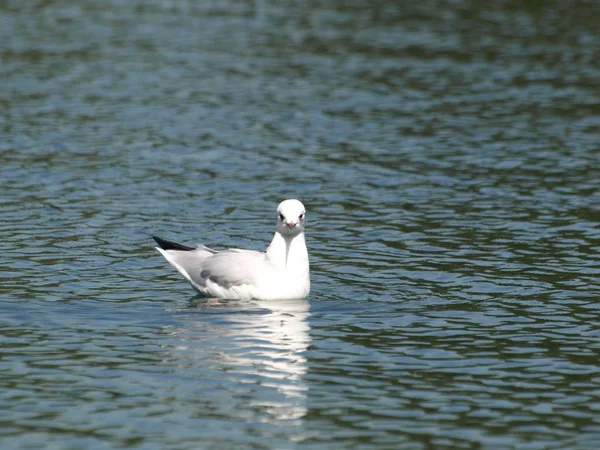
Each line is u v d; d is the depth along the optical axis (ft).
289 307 49.16
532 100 100.94
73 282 52.54
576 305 49.75
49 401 37.78
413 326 46.70
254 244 60.29
